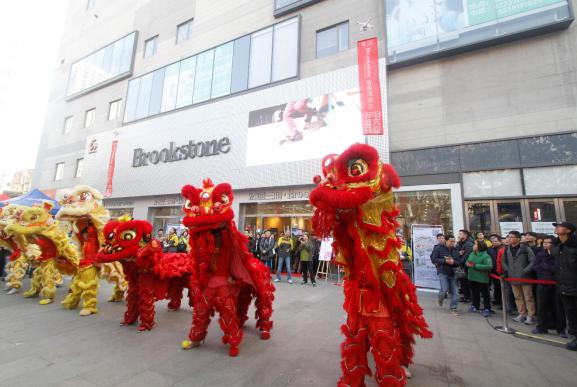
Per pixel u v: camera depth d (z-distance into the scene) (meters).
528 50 8.41
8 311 4.96
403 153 9.34
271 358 3.17
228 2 14.54
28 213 5.34
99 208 5.14
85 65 19.59
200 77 14.02
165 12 16.81
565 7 7.95
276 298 6.29
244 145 11.91
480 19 8.83
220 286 3.38
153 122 14.81
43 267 5.73
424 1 9.65
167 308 5.32
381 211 2.41
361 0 11.05
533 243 5.46
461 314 5.40
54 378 2.66
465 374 2.88
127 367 2.91
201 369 2.88
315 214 2.54
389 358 2.19
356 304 2.38
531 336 4.12
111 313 4.90
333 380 2.68
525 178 7.84
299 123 10.78
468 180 8.45
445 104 9.16
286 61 11.87
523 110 8.22
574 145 7.48
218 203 3.22
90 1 21.64
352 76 10.02
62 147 19.16
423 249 7.36
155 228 14.31
